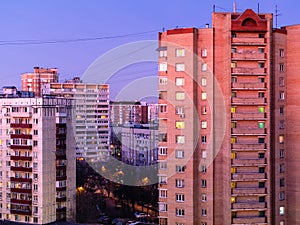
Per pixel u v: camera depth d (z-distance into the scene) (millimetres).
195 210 82750
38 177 105938
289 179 86500
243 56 83125
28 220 106875
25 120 108562
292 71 86125
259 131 83438
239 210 81562
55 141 109312
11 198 108938
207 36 83625
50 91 190000
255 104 83375
